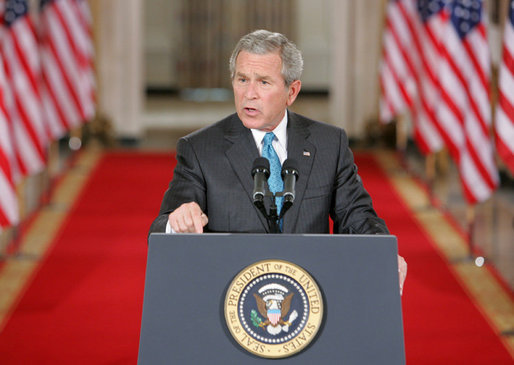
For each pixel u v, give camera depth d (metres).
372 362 8.31
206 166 10.74
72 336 19.83
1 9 27.89
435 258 27.16
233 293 8.46
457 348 19.22
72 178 40.69
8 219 24.78
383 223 10.65
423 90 36.19
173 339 8.38
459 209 34.78
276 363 8.30
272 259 8.59
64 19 36.56
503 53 24.03
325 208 10.81
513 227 31.38
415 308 22.09
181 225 9.33
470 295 23.25
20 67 29.47
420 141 36.12
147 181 40.31
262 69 9.93
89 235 29.88
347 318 8.43
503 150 24.06
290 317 8.42
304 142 10.95
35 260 26.50
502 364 18.31
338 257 8.60
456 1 28.50
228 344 8.37
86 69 38.69
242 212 10.58
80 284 24.03
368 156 48.12
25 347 19.09
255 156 10.77
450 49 28.86
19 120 29.45
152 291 8.52
